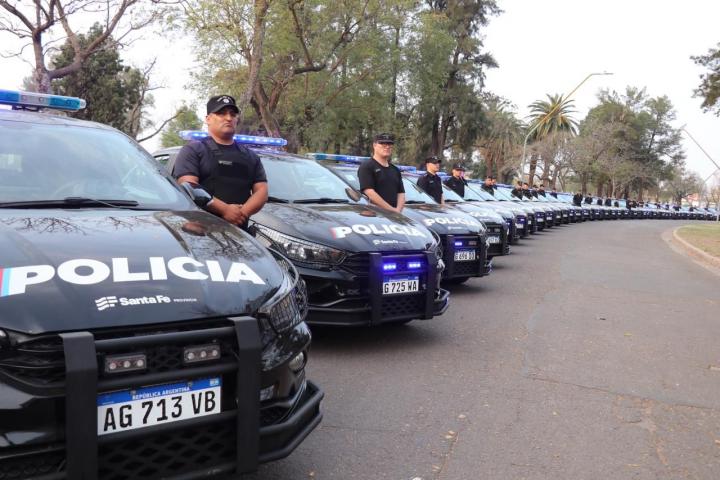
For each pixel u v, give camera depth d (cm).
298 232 475
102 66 2319
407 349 515
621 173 6594
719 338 609
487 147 6128
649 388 443
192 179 439
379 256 473
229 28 1554
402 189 716
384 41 2148
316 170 636
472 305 719
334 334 557
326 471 298
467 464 312
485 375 455
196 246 257
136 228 263
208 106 457
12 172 299
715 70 2461
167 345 212
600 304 762
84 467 194
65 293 206
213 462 225
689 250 1702
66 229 248
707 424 379
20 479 190
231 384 226
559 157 5859
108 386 199
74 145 335
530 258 1266
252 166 466
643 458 328
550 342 560
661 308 759
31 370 192
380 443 332
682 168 9506
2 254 217
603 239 1958
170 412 213
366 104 2391
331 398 395
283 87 1884
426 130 4259
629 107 7875
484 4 4156
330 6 1892
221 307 227
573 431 359
